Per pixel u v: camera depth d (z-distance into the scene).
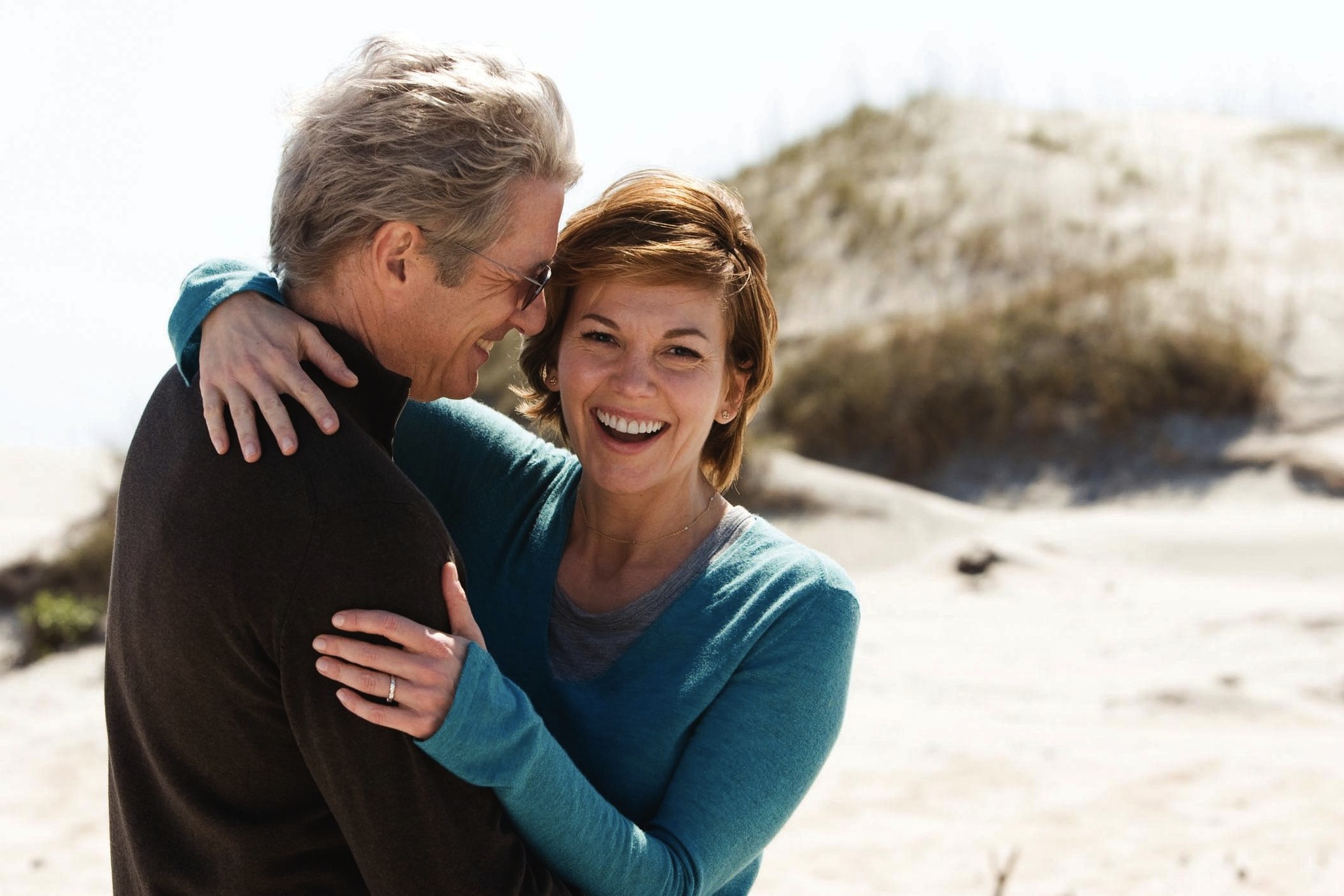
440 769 1.95
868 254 24.19
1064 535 13.32
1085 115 27.92
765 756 2.29
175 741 2.03
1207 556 12.56
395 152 2.04
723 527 2.49
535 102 2.15
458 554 2.12
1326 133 25.62
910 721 7.50
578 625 2.47
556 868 2.10
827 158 27.81
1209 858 5.25
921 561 13.27
